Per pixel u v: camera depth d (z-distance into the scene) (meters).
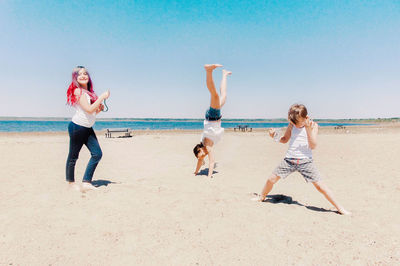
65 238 2.51
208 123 5.54
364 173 6.02
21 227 2.70
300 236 2.62
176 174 5.98
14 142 13.91
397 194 4.34
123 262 2.13
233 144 13.68
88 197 3.72
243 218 3.07
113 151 10.63
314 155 9.04
